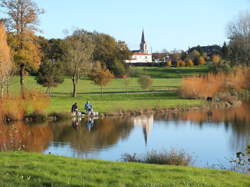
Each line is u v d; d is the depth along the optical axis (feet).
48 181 31.32
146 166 40.86
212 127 102.22
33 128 97.14
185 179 33.60
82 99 167.43
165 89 221.25
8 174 33.42
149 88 218.79
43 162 40.63
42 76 179.63
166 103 156.46
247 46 247.70
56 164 39.42
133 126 103.71
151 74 335.06
